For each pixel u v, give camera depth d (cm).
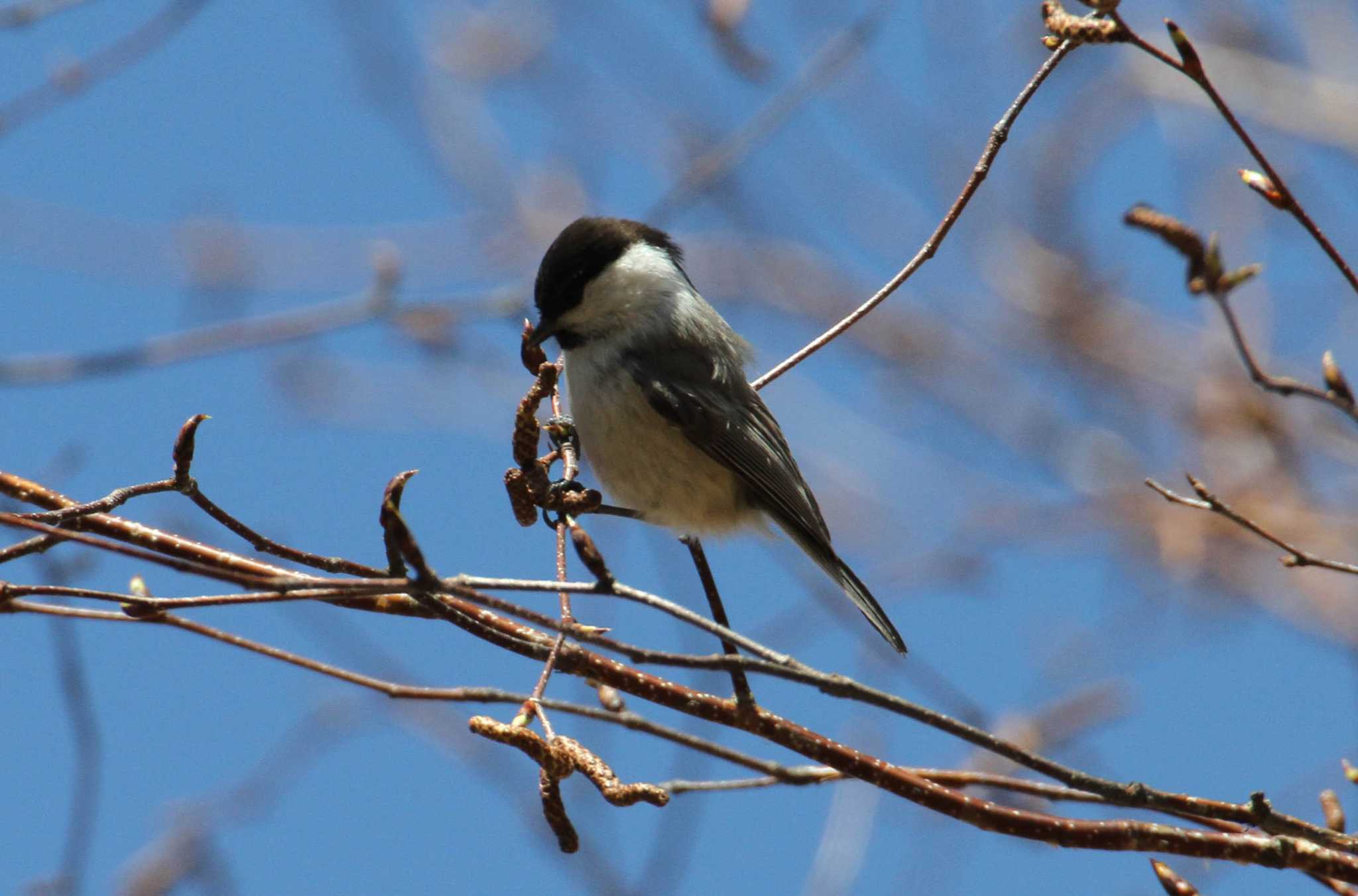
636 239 959
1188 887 622
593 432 933
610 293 933
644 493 938
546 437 908
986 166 759
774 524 952
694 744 601
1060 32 701
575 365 940
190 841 977
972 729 570
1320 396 711
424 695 612
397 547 523
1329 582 1479
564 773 621
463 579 536
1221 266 727
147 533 665
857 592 894
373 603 673
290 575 637
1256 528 675
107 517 671
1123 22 673
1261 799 609
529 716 621
